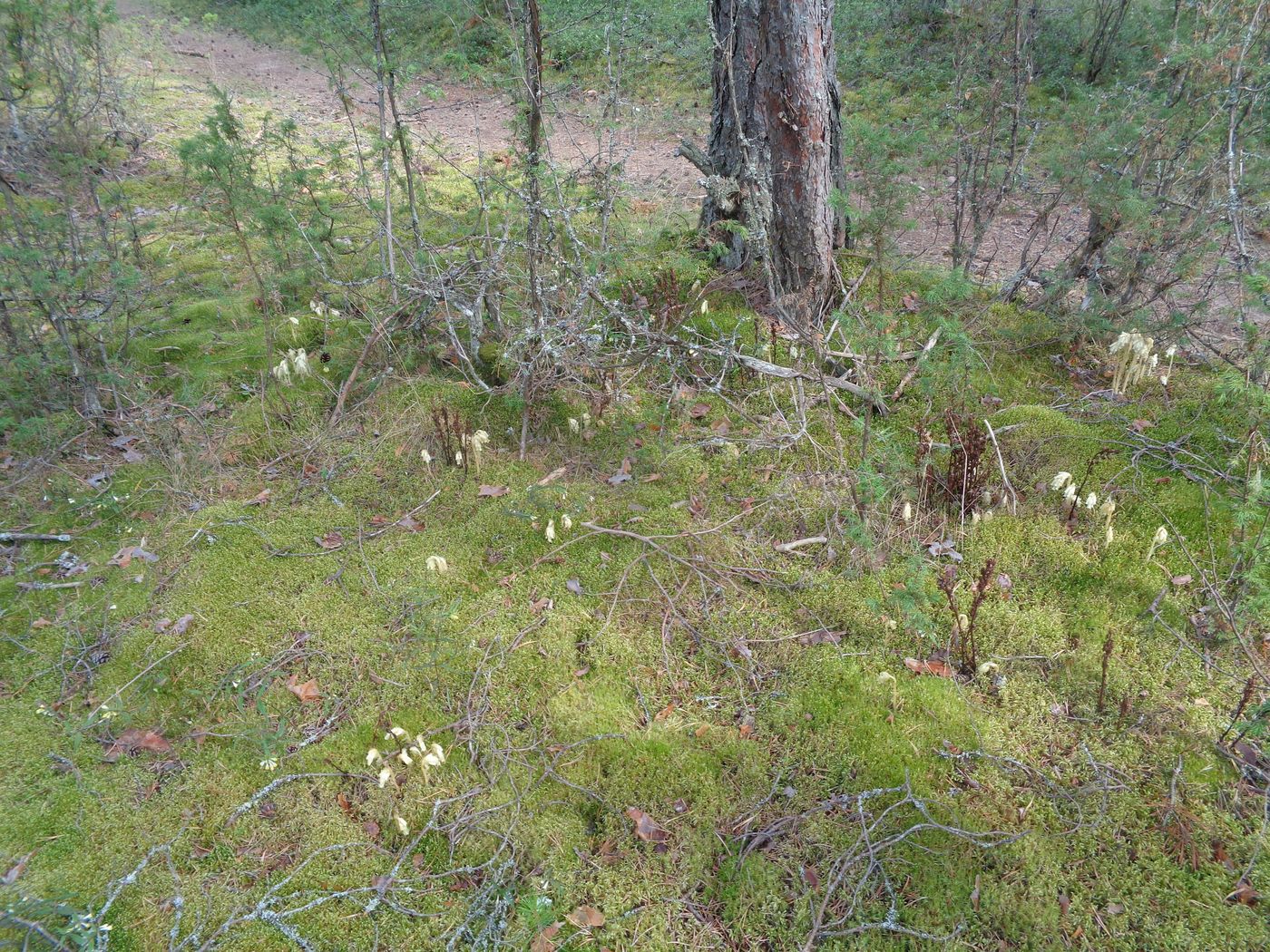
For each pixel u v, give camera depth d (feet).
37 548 13.60
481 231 20.92
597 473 15.02
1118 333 16.89
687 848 9.31
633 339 14.88
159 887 9.00
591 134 30.55
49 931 8.48
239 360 18.01
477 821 9.61
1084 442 14.89
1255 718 9.79
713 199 20.15
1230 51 15.16
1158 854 9.04
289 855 9.34
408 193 18.07
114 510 14.23
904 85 31.35
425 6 30.55
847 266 19.71
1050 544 13.00
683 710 10.88
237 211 17.62
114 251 17.92
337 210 23.49
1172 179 16.62
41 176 18.75
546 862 9.20
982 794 9.67
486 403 16.46
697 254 20.90
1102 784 9.71
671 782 9.98
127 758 10.36
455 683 11.22
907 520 13.29
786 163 17.63
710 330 18.01
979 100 20.44
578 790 9.94
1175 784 9.65
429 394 16.72
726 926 8.63
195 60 42.80
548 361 15.26
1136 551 12.81
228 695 11.13
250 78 40.55
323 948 8.50
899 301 18.72
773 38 16.84
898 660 11.44
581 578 12.85
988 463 14.39
